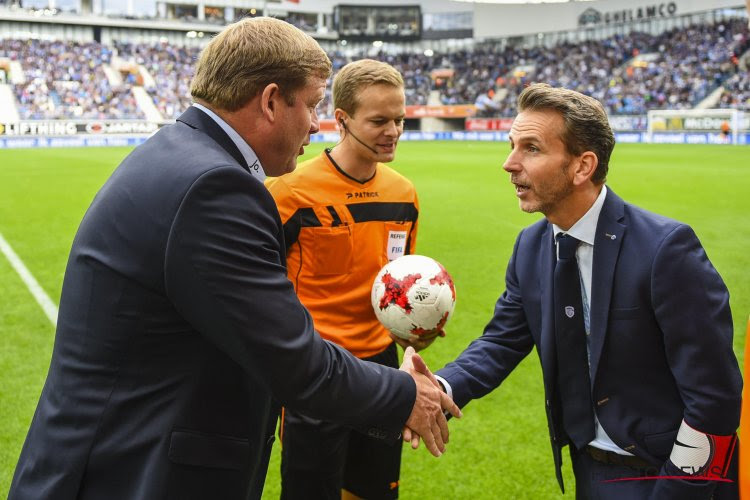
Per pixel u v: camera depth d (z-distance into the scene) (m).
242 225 1.41
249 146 1.62
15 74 42.16
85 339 1.46
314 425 2.53
